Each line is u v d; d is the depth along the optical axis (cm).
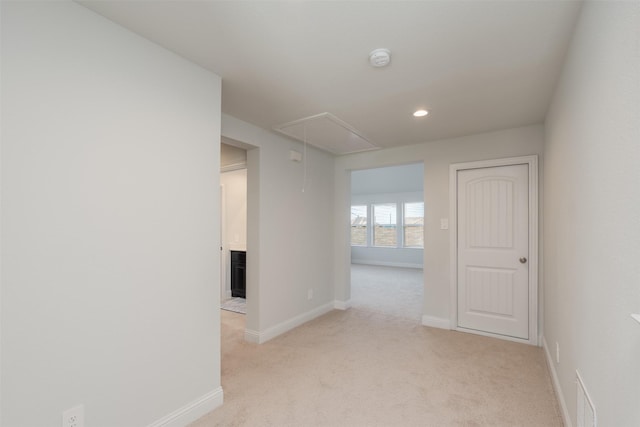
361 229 1006
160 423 176
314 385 237
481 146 343
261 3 143
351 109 272
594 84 125
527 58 189
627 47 91
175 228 186
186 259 192
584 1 139
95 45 151
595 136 125
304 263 388
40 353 132
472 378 247
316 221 412
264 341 324
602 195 117
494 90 234
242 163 392
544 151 302
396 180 868
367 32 165
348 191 454
